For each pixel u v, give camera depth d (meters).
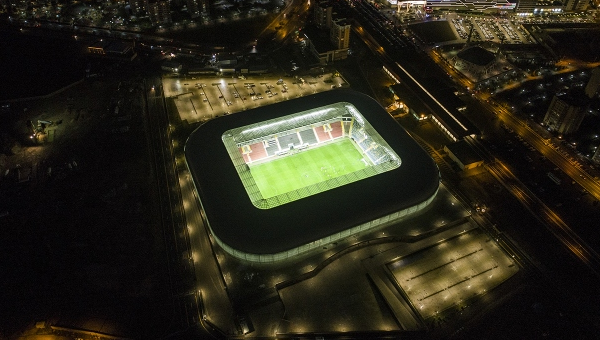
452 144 196.25
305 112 197.00
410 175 166.62
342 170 188.88
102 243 159.00
